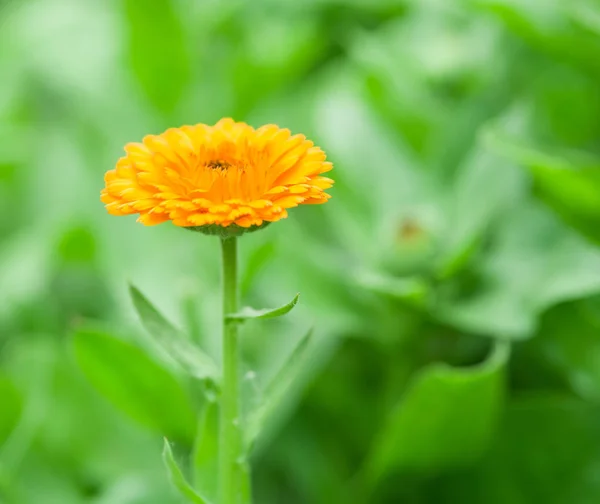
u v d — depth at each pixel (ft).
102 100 2.40
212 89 2.34
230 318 1.57
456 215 1.92
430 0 2.12
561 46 1.92
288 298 1.91
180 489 1.55
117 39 2.42
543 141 1.96
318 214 2.18
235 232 1.53
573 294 1.81
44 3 2.89
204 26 2.35
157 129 2.27
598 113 2.00
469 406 1.80
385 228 1.94
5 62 2.72
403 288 1.83
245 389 1.69
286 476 2.02
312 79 2.38
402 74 2.11
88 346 1.80
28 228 2.35
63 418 1.93
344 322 1.90
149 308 1.59
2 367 1.98
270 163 1.53
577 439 1.88
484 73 2.10
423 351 1.96
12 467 1.89
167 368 1.89
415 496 1.93
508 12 1.89
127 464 1.92
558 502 1.88
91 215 2.14
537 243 1.90
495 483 1.90
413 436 1.83
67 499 1.89
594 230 1.87
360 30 2.33
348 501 1.96
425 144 2.10
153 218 1.49
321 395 2.01
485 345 1.98
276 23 2.38
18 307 2.15
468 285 1.89
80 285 2.25
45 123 2.74
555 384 1.96
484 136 1.83
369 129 2.02
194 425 1.86
